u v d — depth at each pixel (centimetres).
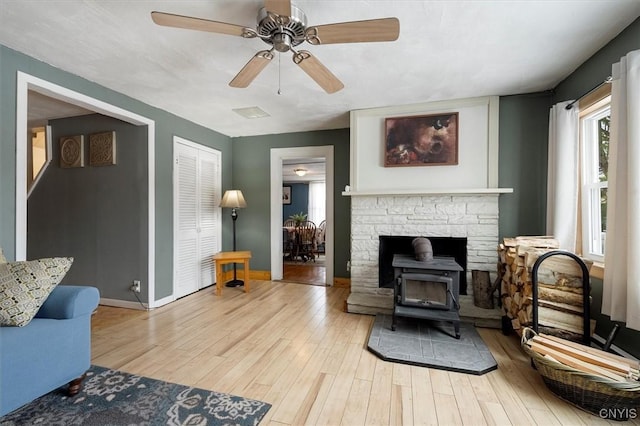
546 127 294
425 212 320
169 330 266
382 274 335
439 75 254
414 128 319
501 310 284
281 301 353
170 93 291
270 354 222
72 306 169
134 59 224
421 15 174
